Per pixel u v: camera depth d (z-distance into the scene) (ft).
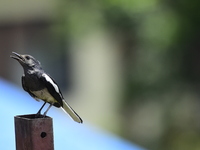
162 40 45.37
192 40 45.52
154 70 46.47
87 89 79.87
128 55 50.60
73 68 81.00
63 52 80.28
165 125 48.11
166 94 46.75
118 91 51.98
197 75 46.29
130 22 46.85
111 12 47.73
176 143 48.32
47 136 15.89
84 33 51.78
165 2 45.88
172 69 46.19
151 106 48.06
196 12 45.06
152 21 45.73
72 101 81.41
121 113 53.47
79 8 51.01
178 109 47.37
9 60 84.12
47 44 81.25
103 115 71.67
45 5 79.56
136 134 50.75
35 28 82.64
